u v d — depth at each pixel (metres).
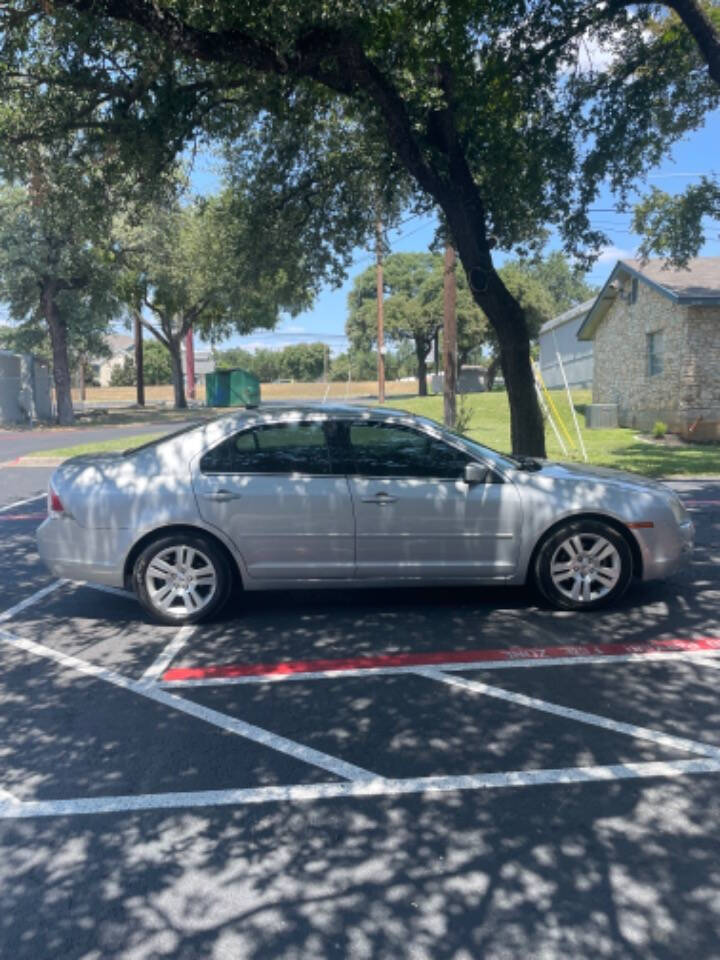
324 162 12.15
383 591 7.25
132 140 9.73
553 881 3.18
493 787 3.88
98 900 3.14
